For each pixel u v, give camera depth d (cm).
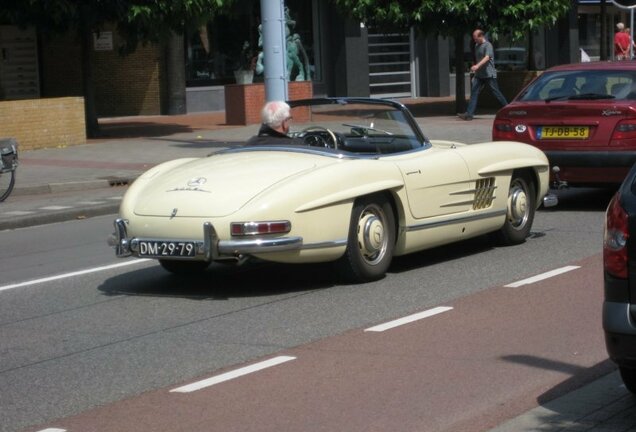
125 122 3241
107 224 1612
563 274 1068
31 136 2488
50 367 796
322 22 3850
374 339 841
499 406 671
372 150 1109
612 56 4747
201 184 995
